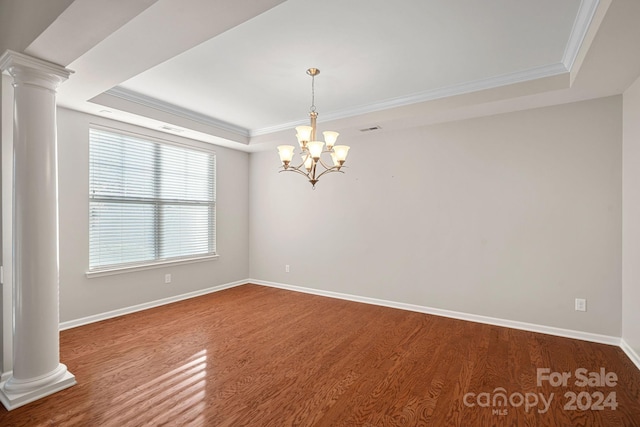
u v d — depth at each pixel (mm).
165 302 4371
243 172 5570
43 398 2109
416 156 4098
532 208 3412
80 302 3521
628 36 1979
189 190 4727
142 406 2043
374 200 4418
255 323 3637
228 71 2990
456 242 3838
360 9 2076
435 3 2018
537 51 2615
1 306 2271
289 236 5219
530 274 3420
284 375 2459
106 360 2686
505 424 1900
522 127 3453
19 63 2018
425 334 3309
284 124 4699
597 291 3100
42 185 2156
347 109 4043
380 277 4375
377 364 2645
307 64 2852
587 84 2754
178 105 3934
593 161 3123
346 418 1949
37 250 2139
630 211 2801
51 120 2209
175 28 1873
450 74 3055
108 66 2375
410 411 2020
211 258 4984
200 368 2561
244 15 1739
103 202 3730
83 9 1593
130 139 3990
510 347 2975
